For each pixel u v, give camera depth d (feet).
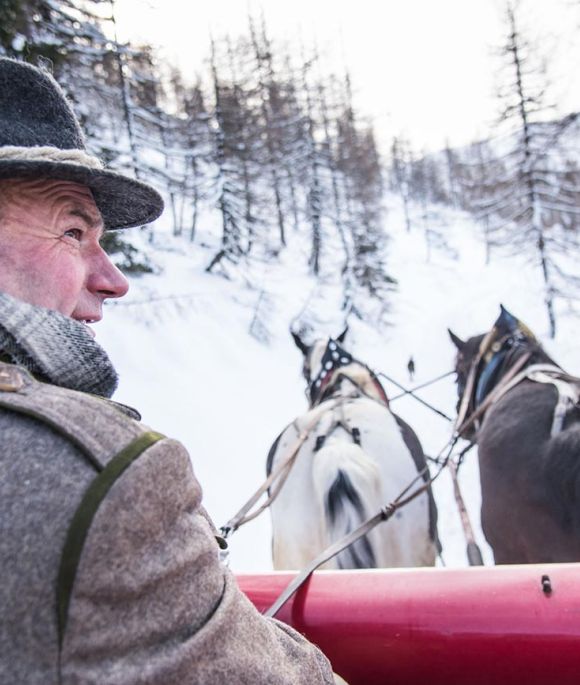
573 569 6.28
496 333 15.28
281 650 3.68
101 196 5.12
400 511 12.75
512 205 97.55
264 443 42.96
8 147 3.91
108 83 74.74
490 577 6.31
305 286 114.52
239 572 7.43
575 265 108.27
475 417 14.11
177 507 3.28
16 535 2.87
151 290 69.62
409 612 6.10
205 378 54.90
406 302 126.31
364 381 16.40
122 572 2.93
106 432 3.26
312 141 136.15
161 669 2.94
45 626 2.82
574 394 11.85
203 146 127.54
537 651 5.69
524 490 10.95
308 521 12.41
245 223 119.85
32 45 30.30
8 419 3.23
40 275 4.05
